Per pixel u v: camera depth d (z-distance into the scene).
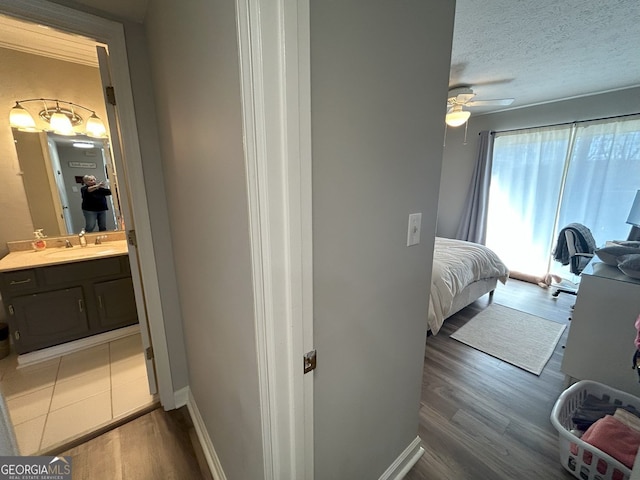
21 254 2.38
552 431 1.60
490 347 2.42
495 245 4.37
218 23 0.63
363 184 0.84
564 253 3.05
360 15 0.72
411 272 1.13
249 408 0.84
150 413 1.74
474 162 4.43
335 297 0.84
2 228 2.36
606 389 1.59
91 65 2.54
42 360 2.24
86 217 2.72
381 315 1.03
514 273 4.15
